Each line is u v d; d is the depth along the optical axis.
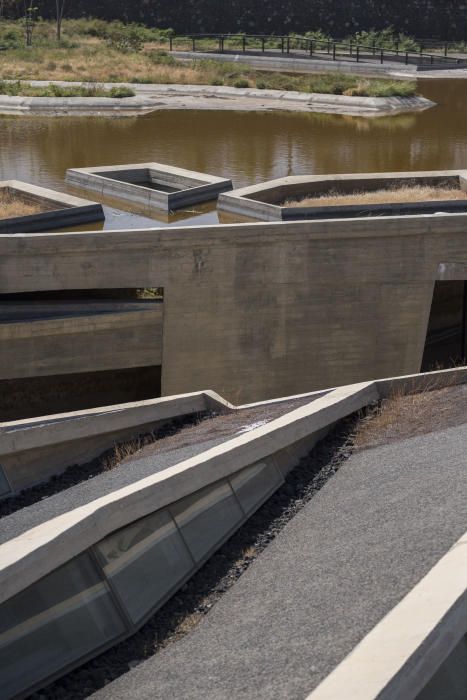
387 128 54.28
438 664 7.98
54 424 16.78
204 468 12.86
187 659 10.05
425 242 29.84
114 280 28.44
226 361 30.31
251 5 97.94
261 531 13.20
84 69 73.31
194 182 36.19
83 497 15.06
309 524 13.02
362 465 14.77
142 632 11.09
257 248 29.02
